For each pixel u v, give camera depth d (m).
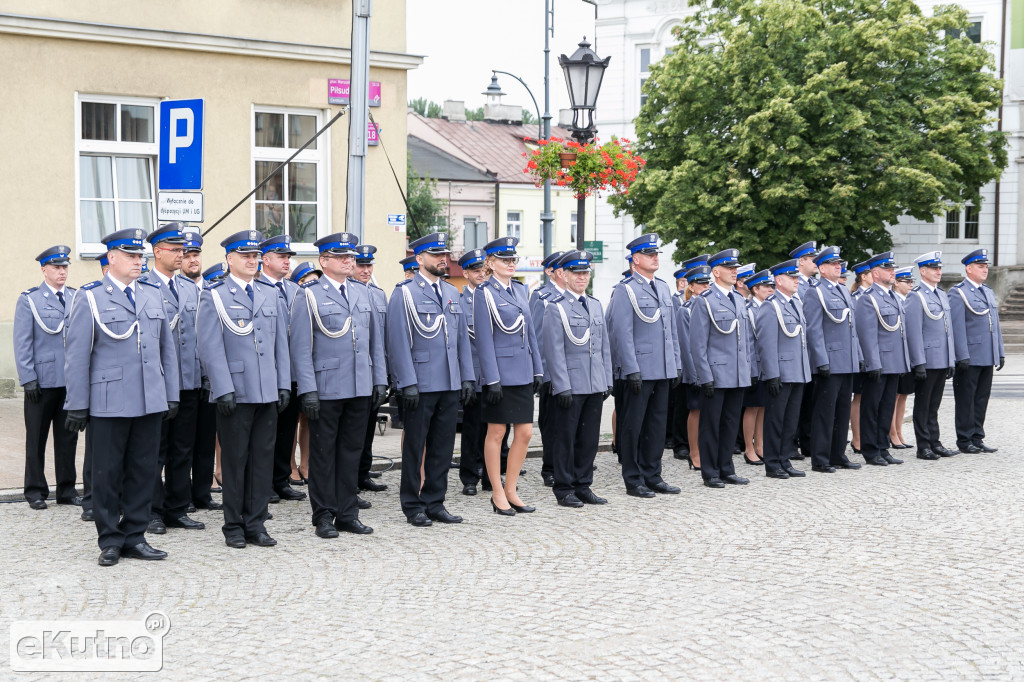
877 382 12.35
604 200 35.72
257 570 7.60
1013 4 31.80
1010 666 5.73
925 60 26.36
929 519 9.31
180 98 15.76
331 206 17.09
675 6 34.38
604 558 7.97
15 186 14.64
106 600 6.83
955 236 32.88
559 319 9.88
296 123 16.88
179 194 10.68
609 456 13.11
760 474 11.80
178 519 8.98
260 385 8.27
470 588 7.16
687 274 11.38
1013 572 7.58
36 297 9.55
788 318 11.50
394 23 17.41
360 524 8.85
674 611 6.66
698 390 11.62
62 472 9.64
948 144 25.83
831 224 25.23
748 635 6.21
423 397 9.18
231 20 16.08
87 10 14.95
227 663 5.73
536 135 57.75
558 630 6.29
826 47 25.38
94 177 15.38
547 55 26.34
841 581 7.35
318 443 8.68
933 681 5.51
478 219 49.44
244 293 8.34
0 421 12.90
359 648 5.96
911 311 12.72
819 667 5.69
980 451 13.38
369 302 8.98
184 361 9.05
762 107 25.19
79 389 7.71
